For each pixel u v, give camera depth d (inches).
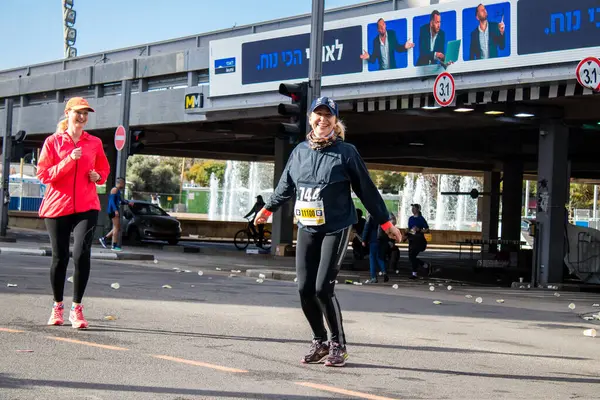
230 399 238.7
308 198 290.8
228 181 3508.9
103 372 268.8
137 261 933.8
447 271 1187.3
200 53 1155.9
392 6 936.3
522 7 762.8
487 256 1638.8
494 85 796.0
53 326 364.5
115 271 729.6
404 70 871.7
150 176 4005.9
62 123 360.5
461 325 459.5
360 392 257.0
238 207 3248.0
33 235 1498.5
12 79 1557.6
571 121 946.7
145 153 1807.3
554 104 895.1
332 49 941.2
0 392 233.6
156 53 1269.7
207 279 693.9
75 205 357.4
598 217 3193.9
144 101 1256.2
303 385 263.4
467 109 888.3
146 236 1455.5
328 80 950.4
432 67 844.6
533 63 765.3
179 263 944.9
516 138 1333.7
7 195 1217.4
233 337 360.8
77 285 360.8
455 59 821.2
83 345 318.3
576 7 730.2
